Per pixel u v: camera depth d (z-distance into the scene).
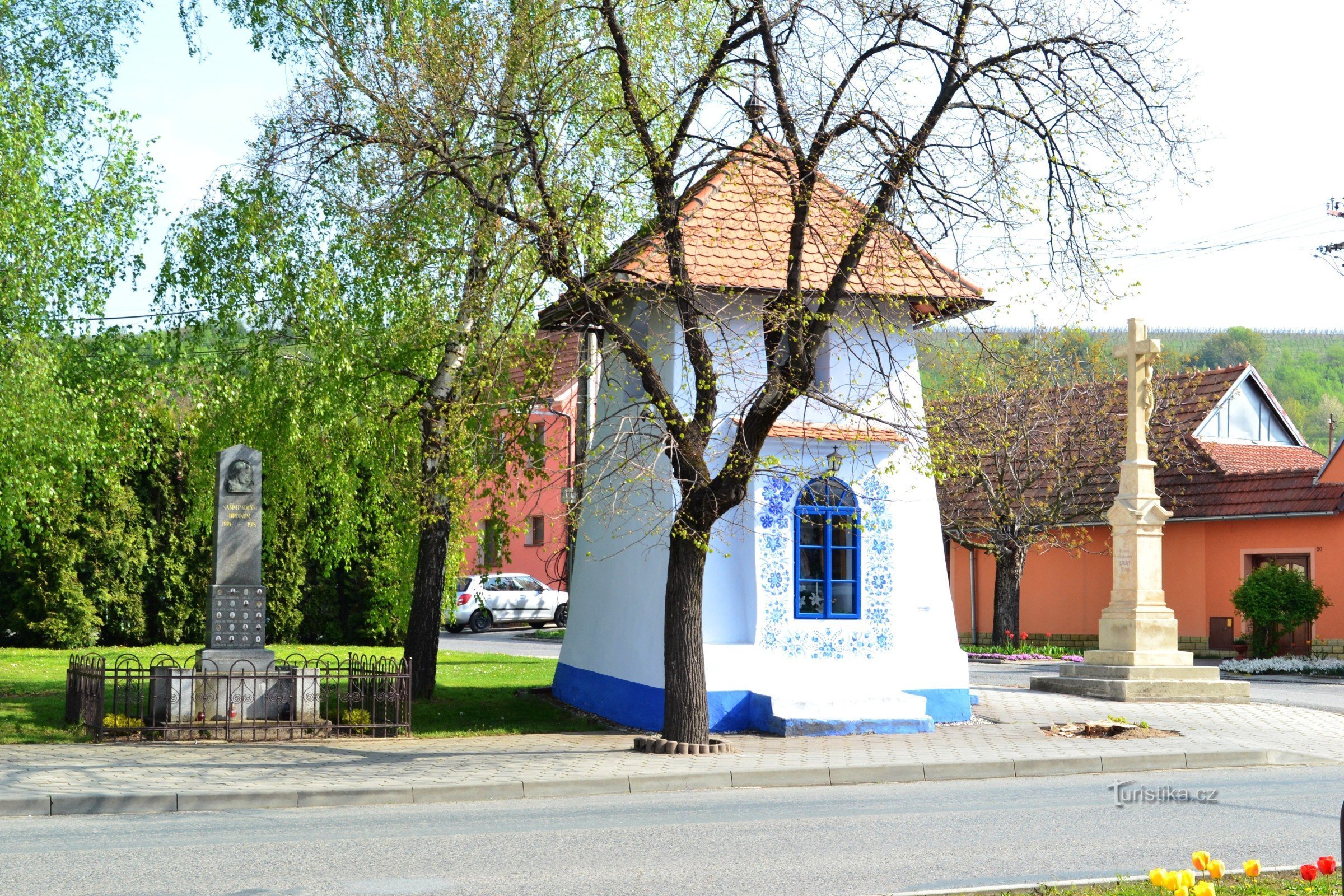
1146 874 8.02
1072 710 18.61
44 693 17.81
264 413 17.95
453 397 16.61
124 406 20.59
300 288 17.36
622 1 13.88
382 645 31.61
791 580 16.64
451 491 16.30
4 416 16.89
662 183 13.63
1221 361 110.69
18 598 27.30
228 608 15.66
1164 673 20.59
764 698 15.88
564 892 7.45
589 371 16.67
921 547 17.42
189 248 17.38
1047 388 29.83
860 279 13.99
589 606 18.83
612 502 17.67
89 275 19.45
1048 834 9.52
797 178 13.34
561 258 13.76
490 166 15.58
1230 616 31.91
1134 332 21.64
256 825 9.82
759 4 12.94
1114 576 21.70
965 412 16.31
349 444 18.58
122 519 28.38
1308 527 30.11
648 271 15.09
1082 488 31.45
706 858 8.51
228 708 14.59
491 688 20.50
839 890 7.52
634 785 12.12
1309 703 20.66
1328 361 109.75
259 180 16.78
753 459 13.54
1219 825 9.96
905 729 15.86
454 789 11.43
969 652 30.83
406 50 15.00
